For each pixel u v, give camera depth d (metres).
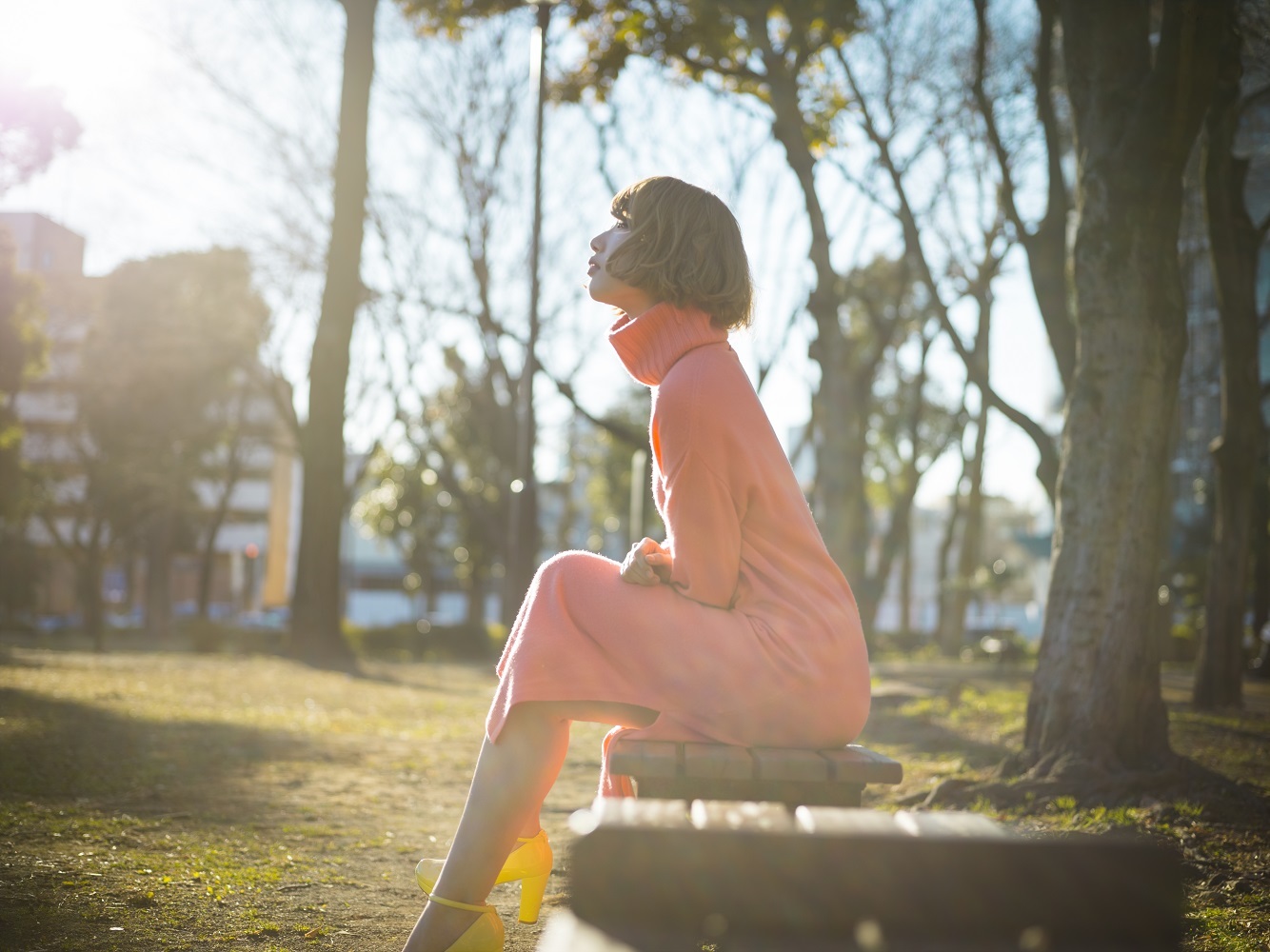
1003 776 6.49
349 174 20.64
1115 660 6.41
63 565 71.44
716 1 14.91
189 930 3.21
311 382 21.11
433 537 49.38
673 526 2.17
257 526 80.31
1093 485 6.63
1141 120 6.61
